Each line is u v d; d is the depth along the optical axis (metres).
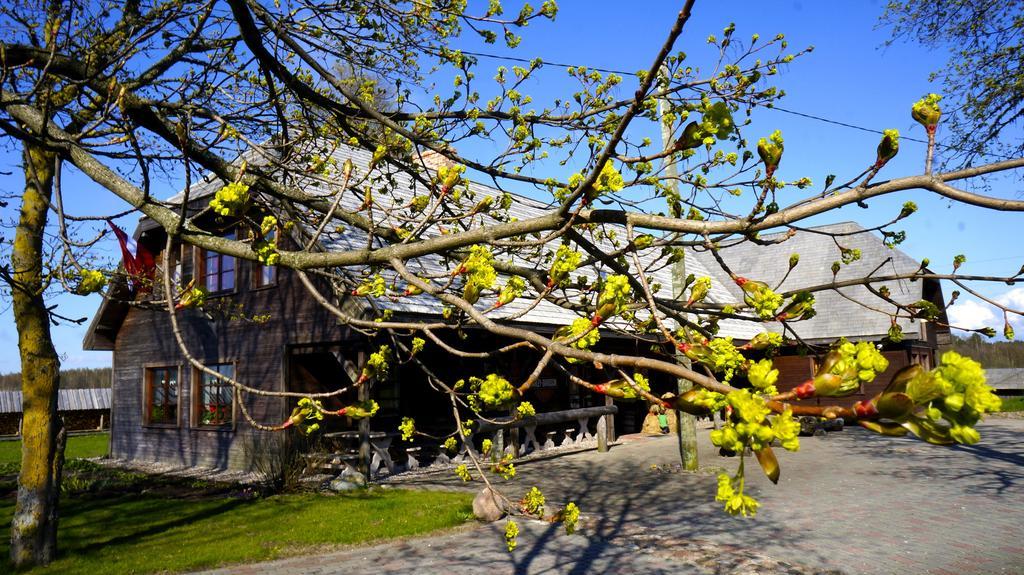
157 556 7.29
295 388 14.01
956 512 8.52
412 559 6.93
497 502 2.69
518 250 3.84
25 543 7.05
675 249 3.20
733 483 1.18
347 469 12.05
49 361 7.44
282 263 3.23
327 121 6.09
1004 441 16.02
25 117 5.04
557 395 18.58
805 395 1.15
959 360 1.01
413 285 2.64
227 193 2.34
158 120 5.11
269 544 7.68
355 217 4.84
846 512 8.62
